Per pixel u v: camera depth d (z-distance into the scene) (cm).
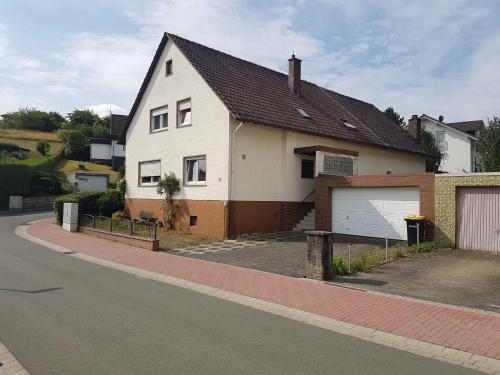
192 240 1641
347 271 1027
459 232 1407
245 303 791
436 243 1434
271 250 1420
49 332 597
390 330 637
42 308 721
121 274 1066
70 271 1090
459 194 1417
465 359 530
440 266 1116
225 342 570
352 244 1499
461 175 1398
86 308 726
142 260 1262
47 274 1038
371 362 512
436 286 903
